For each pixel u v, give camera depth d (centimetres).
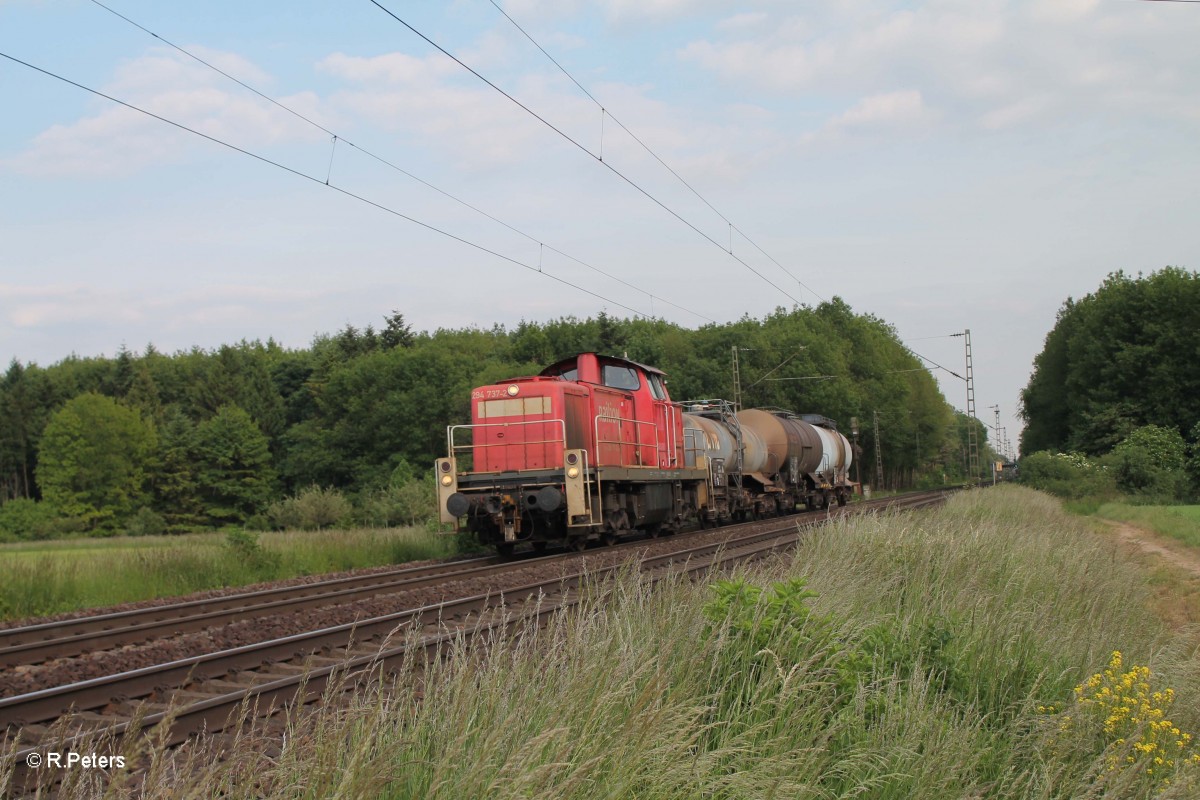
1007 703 770
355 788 399
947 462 12800
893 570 1176
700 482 2567
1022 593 1081
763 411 3391
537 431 1880
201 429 6831
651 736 488
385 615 1076
